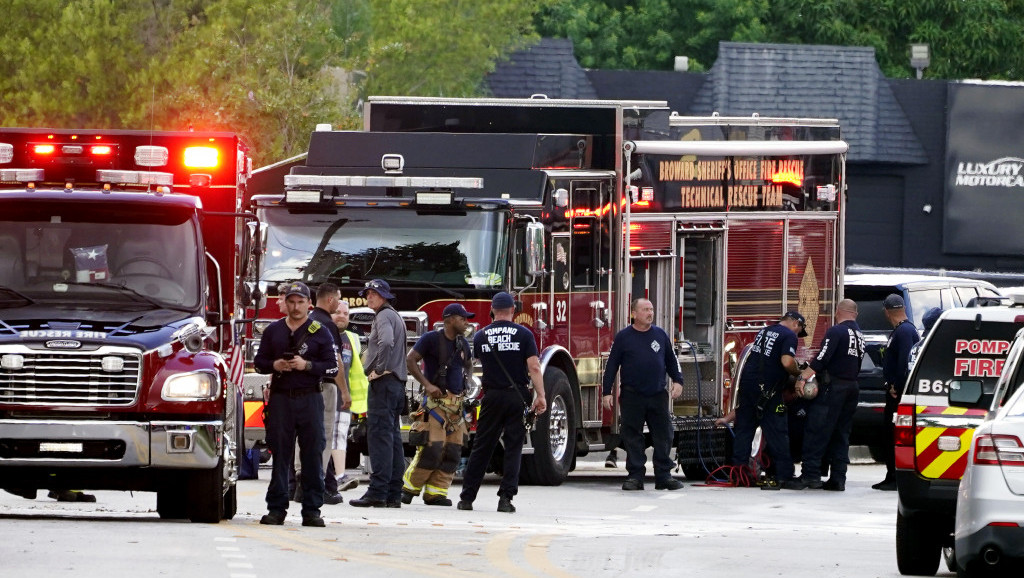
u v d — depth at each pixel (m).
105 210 49.47
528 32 169.25
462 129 70.88
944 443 41.97
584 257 67.62
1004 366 41.09
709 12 192.12
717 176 72.12
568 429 67.38
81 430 45.53
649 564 41.53
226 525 47.06
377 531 47.25
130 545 40.56
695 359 71.94
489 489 65.81
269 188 78.25
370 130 71.38
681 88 159.50
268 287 64.06
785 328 68.81
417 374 56.78
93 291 48.78
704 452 72.62
